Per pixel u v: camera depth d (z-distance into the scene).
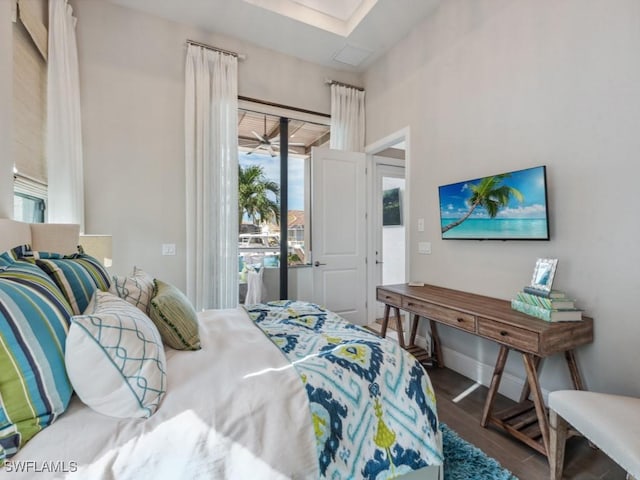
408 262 3.29
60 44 2.50
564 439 1.50
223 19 3.11
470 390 2.45
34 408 0.85
